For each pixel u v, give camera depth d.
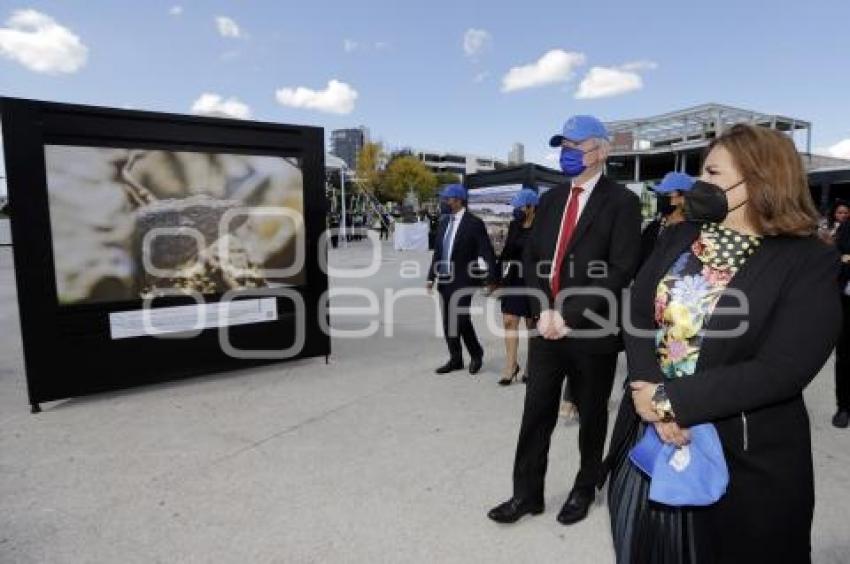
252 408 4.45
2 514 2.87
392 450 3.67
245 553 2.56
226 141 4.93
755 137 1.46
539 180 11.18
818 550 2.57
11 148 4.04
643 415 1.51
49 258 4.26
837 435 3.90
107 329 4.55
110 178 4.44
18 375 5.34
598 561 2.52
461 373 5.48
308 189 5.44
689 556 1.54
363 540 2.66
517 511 2.80
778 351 1.36
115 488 3.15
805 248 1.42
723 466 1.43
